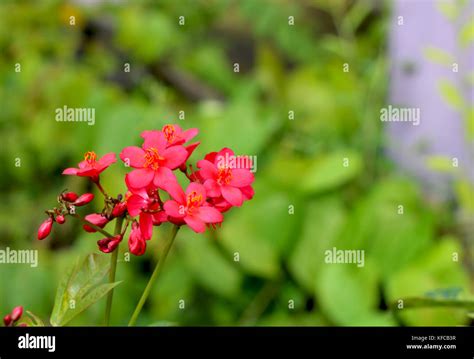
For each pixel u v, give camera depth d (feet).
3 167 3.45
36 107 3.46
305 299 2.95
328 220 2.97
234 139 3.05
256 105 3.48
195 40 4.07
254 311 2.94
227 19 4.48
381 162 3.35
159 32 3.80
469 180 3.17
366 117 3.43
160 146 1.79
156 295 2.88
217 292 2.89
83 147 3.19
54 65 3.67
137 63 3.82
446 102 3.51
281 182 3.07
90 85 3.31
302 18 4.06
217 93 3.89
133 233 1.77
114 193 2.88
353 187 3.26
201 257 2.91
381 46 3.65
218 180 1.79
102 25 3.97
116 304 2.76
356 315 2.69
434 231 3.07
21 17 3.85
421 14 3.62
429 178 3.44
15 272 2.77
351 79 3.60
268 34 4.00
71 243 3.31
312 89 3.58
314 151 3.37
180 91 3.83
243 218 2.98
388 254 2.85
